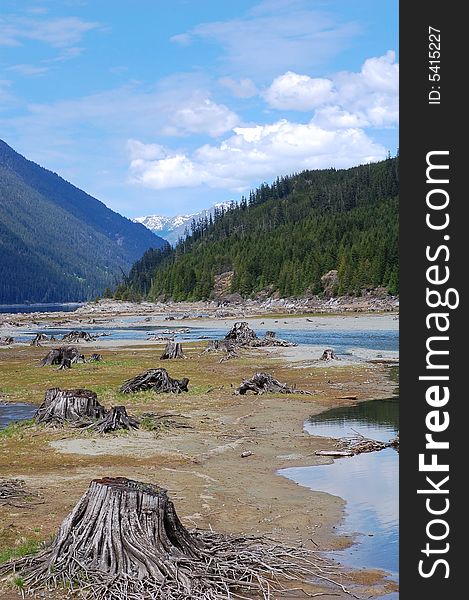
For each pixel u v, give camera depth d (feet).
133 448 76.02
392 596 39.17
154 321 421.18
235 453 73.77
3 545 45.06
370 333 266.77
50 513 52.19
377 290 498.28
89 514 40.70
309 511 53.52
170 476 63.98
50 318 498.28
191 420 92.53
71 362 171.63
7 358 196.34
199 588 38.01
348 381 130.31
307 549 45.39
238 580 39.96
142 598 36.70
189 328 335.06
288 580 41.14
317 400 109.29
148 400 109.40
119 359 180.75
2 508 53.31
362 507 54.49
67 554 39.96
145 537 39.78
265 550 43.37
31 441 79.56
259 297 587.27
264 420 92.68
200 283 644.69
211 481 62.28
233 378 137.90
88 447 76.28
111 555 39.32
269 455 72.79
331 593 39.42
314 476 64.08
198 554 41.47
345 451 73.05
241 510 53.62
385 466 67.46
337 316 395.96
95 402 90.68
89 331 335.26
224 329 321.32
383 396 112.78
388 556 44.73
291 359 172.04
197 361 171.83
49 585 38.52
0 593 37.86
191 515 52.13
